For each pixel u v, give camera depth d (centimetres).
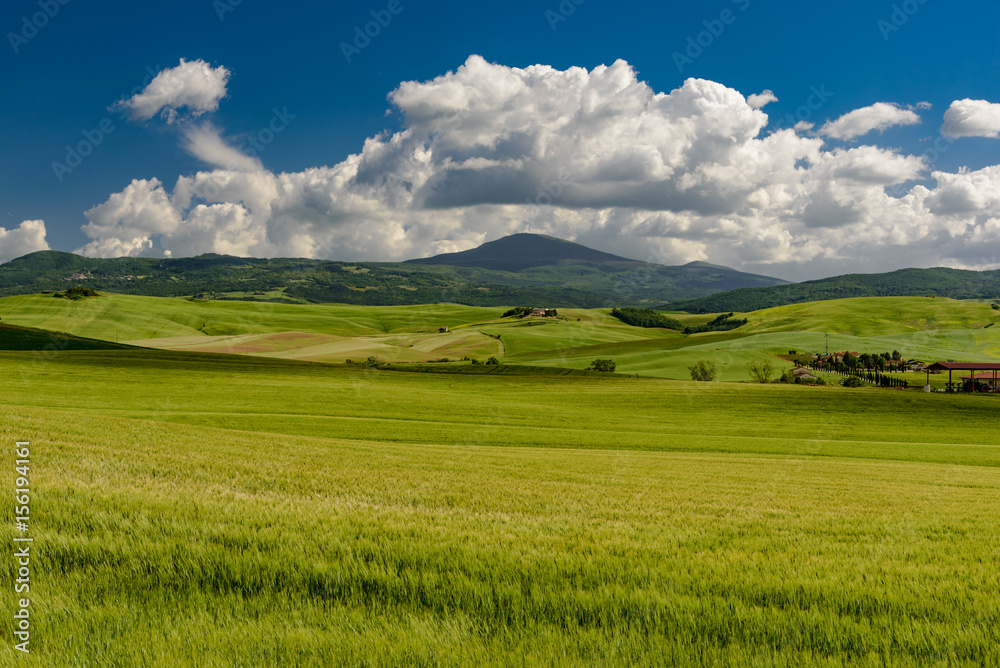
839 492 1812
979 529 1088
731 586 622
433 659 456
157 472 1373
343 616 526
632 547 782
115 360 8575
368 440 3809
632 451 3600
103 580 571
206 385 6694
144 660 444
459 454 2777
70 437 1866
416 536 761
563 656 464
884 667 466
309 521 797
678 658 467
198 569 594
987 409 6406
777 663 463
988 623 545
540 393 7625
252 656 453
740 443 4203
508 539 773
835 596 602
